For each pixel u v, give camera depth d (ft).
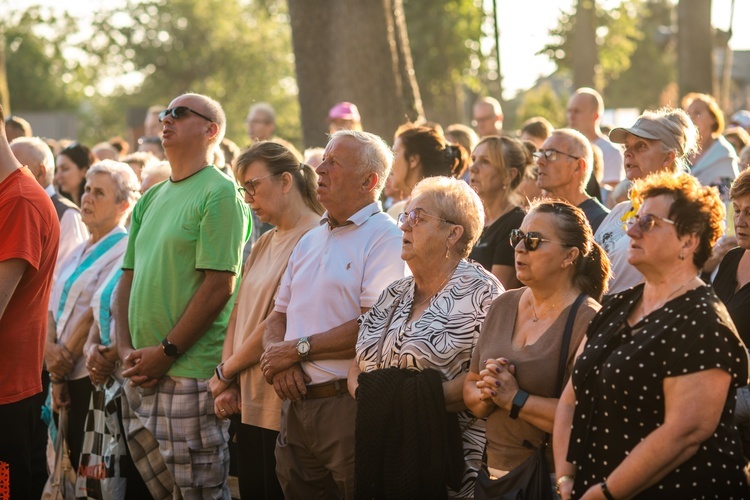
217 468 29.53
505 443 21.24
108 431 30.91
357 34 58.95
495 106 58.59
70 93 306.76
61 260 38.93
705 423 17.48
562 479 19.20
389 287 24.61
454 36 129.49
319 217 28.73
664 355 17.89
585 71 150.10
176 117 29.35
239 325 28.58
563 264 21.13
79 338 33.71
